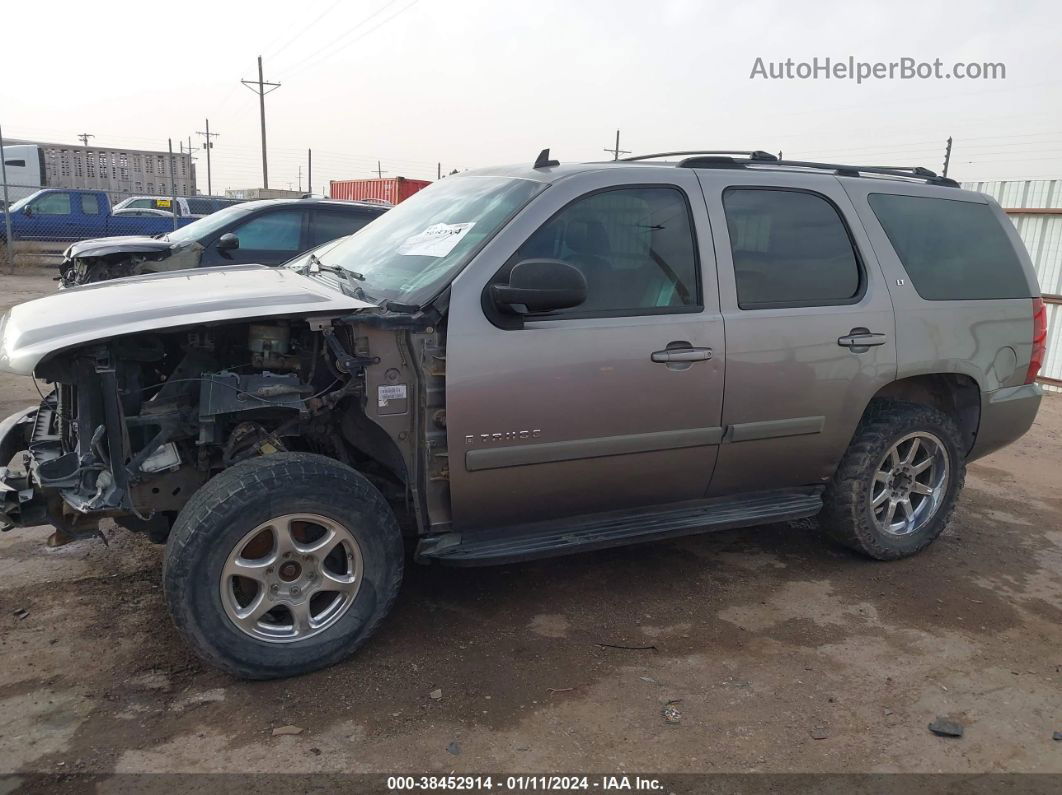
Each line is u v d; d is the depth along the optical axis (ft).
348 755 8.73
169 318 9.51
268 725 9.16
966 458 15.03
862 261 13.20
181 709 9.39
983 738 9.48
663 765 8.77
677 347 11.48
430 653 10.80
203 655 9.51
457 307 10.37
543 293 10.10
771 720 9.64
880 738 9.39
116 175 105.19
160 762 8.50
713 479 12.53
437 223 12.25
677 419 11.68
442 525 11.06
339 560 10.62
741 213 12.40
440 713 9.51
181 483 10.56
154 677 10.00
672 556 14.32
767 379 12.19
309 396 10.52
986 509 17.65
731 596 12.84
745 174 12.61
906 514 14.47
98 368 9.40
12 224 64.34
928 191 14.35
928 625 12.15
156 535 10.88
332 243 15.08
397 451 10.66
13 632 10.89
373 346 10.24
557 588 12.86
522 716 9.52
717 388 11.84
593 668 10.60
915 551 14.48
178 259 23.81
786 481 13.26
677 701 9.94
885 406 13.73
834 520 13.91
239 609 9.72
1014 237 15.08
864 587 13.38
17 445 12.67
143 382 10.93
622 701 9.89
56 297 11.02
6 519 9.82
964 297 14.11
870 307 13.05
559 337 10.78
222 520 9.31
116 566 12.94
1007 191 32.53
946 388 14.64
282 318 9.94
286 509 9.64
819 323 12.53
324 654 10.11
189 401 10.38
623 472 11.68
